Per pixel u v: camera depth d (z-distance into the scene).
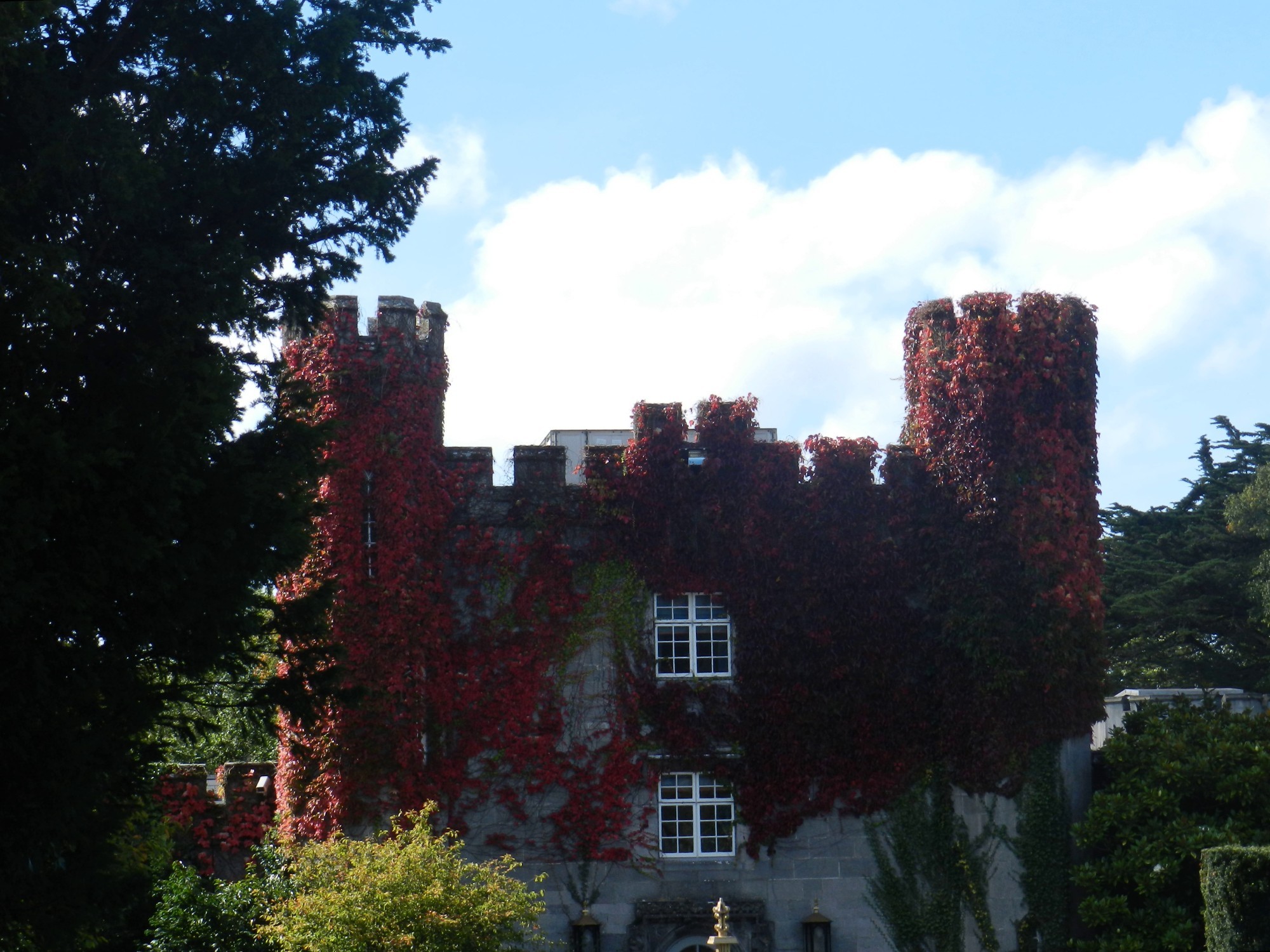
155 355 16.97
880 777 29.38
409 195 20.09
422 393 29.20
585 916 28.39
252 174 18.48
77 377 16.81
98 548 15.63
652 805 29.11
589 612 29.52
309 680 18.62
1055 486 29.84
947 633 29.64
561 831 28.70
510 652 29.11
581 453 38.66
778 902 28.98
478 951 23.00
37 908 16.08
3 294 15.62
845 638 29.81
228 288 17.55
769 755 29.31
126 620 16.50
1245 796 27.56
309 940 22.95
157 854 23.69
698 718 29.38
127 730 16.44
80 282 17.09
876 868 29.16
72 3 17.56
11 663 15.17
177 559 16.31
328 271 19.86
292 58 18.75
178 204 18.08
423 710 28.22
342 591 27.88
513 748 28.78
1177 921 26.72
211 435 17.16
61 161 16.03
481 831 28.50
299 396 19.39
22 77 16.17
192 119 18.23
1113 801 28.16
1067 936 28.89
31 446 15.04
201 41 17.95
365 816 27.56
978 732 29.23
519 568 29.45
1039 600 29.38
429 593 28.66
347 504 28.20
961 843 29.11
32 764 15.32
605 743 29.11
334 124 19.41
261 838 28.78
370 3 19.97
